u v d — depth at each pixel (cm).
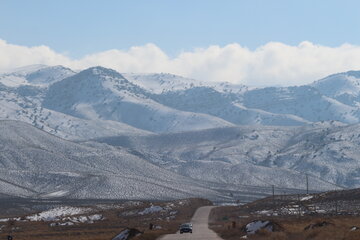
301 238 8475
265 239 8612
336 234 8038
